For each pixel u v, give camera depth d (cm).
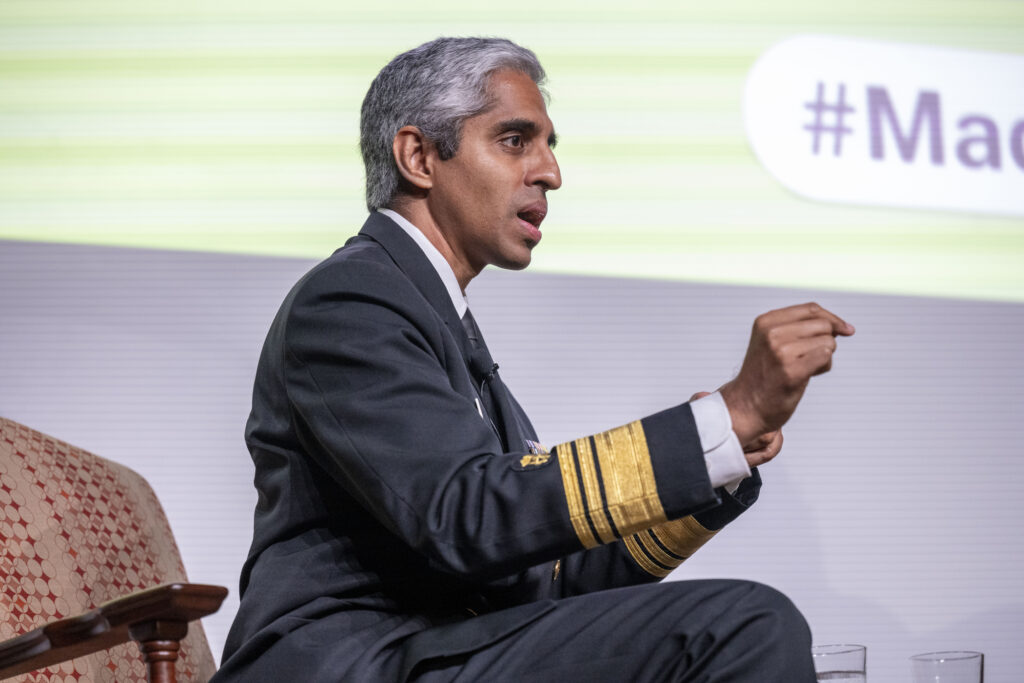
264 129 754
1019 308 745
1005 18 757
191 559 726
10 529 527
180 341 741
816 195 750
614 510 349
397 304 399
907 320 746
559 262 748
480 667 354
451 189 448
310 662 363
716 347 743
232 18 758
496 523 352
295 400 390
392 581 391
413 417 371
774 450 416
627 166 751
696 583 357
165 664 364
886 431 741
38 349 738
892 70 758
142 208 749
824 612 734
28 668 398
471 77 448
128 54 758
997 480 738
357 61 756
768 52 756
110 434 734
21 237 745
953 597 731
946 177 752
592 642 352
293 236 749
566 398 740
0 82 754
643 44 756
